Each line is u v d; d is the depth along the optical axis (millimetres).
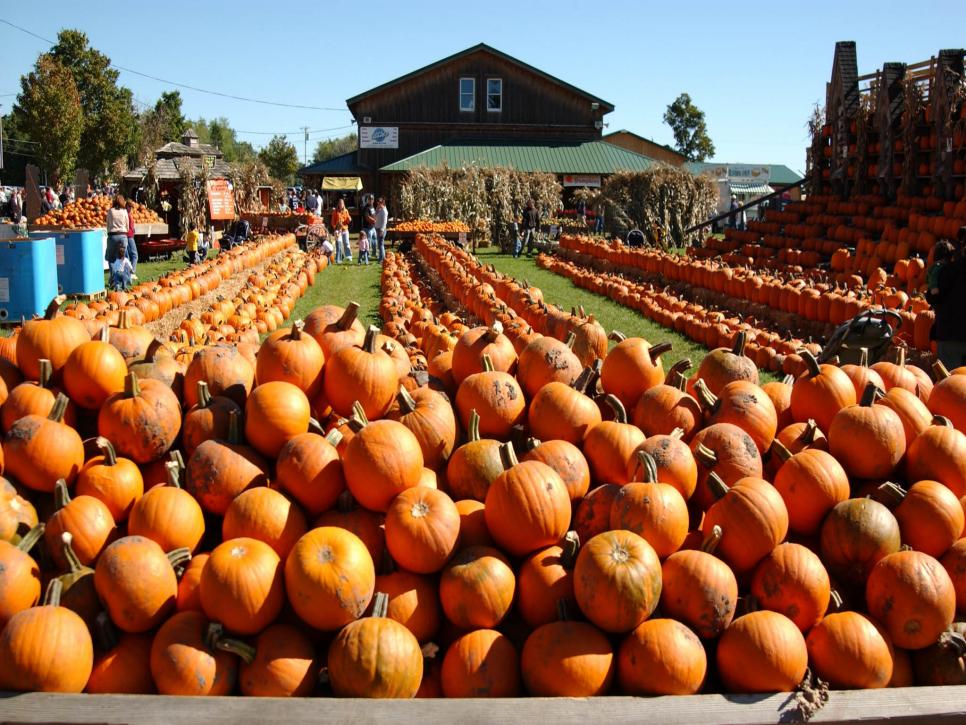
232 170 37031
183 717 2479
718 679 2906
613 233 33844
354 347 3854
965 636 3049
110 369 3654
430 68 47500
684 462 3334
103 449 3238
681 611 2869
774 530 3074
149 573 2791
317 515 3281
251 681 2709
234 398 3701
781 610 2982
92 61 53562
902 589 2992
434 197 35750
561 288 18500
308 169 49031
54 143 47250
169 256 26172
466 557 3000
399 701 2543
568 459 3406
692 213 33812
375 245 29016
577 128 48594
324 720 2477
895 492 3371
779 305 13617
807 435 3727
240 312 12133
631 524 3031
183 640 2689
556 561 3043
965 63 18953
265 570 2783
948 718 2682
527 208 29984
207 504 3221
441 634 3061
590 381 4184
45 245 13094
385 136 48125
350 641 2672
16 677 2557
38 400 3543
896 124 20516
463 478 3387
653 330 12672
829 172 24984
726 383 4199
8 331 11633
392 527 3020
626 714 2564
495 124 48312
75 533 2980
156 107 71562
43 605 2744
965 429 4012
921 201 18500
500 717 2510
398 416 3713
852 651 2873
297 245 29391
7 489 3084
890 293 12023
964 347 8617
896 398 3910
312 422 3578
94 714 2490
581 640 2783
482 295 12289
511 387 3863
